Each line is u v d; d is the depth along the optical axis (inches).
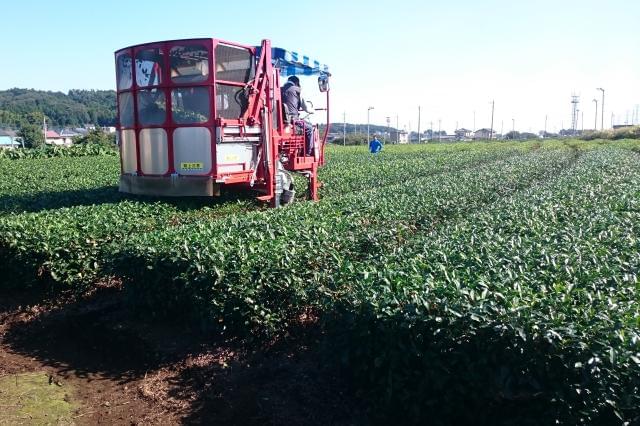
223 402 218.1
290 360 244.5
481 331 172.4
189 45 414.3
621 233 295.9
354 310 194.7
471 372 173.2
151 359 256.7
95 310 309.0
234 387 227.0
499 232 308.8
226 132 426.3
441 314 180.2
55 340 282.4
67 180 710.5
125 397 227.5
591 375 156.9
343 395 213.9
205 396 223.5
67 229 332.2
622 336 160.7
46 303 323.9
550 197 443.5
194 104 422.6
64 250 320.8
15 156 1662.2
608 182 564.1
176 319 287.6
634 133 3051.2
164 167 436.5
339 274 241.6
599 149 1653.5
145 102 440.1
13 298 333.7
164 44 419.8
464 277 213.9
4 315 311.6
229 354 251.9
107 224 349.1
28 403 221.5
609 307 183.8
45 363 259.1
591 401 159.6
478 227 332.5
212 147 420.8
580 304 189.9
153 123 438.0
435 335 178.2
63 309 315.3
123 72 454.3
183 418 210.1
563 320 172.7
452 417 187.5
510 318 171.0
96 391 232.8
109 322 294.7
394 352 185.0
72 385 238.2
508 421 174.9
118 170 909.2
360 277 231.9
